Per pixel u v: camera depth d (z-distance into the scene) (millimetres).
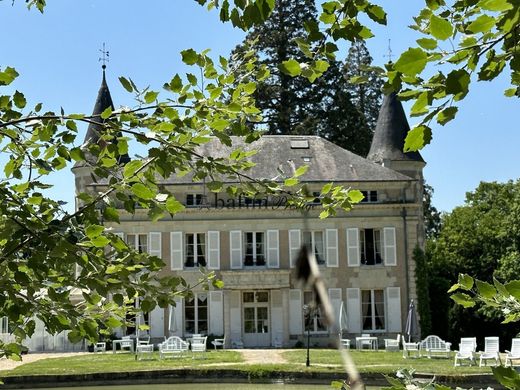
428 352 31312
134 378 25422
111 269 5418
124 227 41969
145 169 5695
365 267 42531
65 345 39250
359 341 38875
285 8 59938
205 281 6152
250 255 42656
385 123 48312
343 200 6066
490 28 3035
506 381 3461
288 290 41656
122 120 5574
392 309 42375
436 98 3242
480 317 49438
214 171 5906
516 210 46969
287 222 42562
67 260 5078
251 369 25328
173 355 32688
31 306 5355
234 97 5586
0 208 5195
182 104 5578
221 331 41500
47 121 5543
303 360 29453
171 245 42094
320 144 45781
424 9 3430
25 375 24891
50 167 5434
